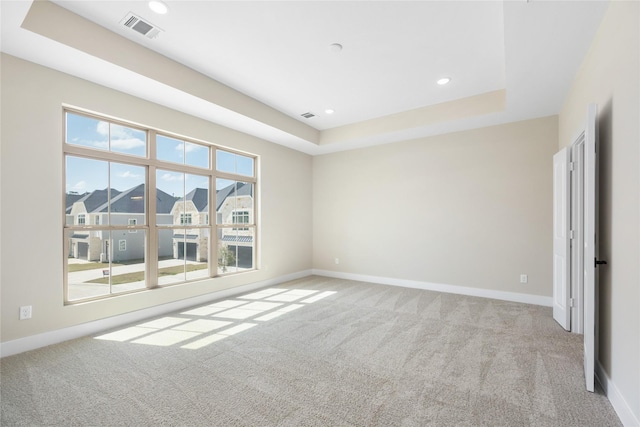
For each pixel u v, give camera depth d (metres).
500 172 4.65
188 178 4.41
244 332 3.30
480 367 2.51
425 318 3.76
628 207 1.83
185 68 3.54
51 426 1.80
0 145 2.70
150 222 3.90
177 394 2.13
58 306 3.03
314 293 5.02
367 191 6.00
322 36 2.96
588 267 2.17
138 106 3.69
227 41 3.05
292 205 6.18
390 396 2.11
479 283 4.81
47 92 2.97
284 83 3.97
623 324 1.88
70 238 3.21
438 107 4.60
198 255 4.54
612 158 2.08
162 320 3.68
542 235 4.34
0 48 2.66
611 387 2.01
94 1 2.50
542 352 2.78
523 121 4.48
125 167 3.70
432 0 2.46
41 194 2.94
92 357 2.69
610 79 2.13
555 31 2.46
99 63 2.90
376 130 5.23
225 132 4.80
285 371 2.46
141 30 2.89
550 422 1.83
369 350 2.85
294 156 6.23
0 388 2.20
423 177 5.35
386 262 5.75
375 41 3.03
